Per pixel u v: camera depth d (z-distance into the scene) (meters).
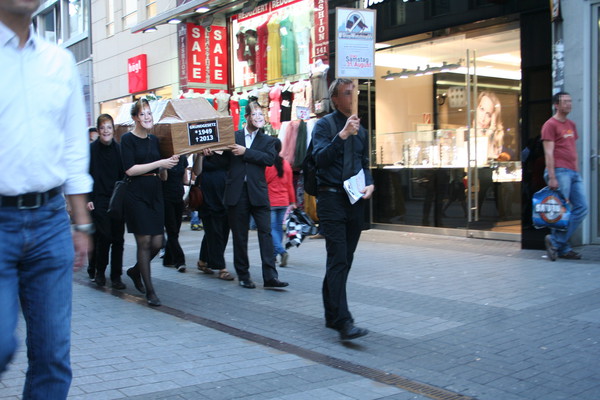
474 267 7.55
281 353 4.54
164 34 16.53
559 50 8.15
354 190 4.66
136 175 6.10
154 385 3.86
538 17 8.42
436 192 10.78
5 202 2.31
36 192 2.37
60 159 2.47
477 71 10.09
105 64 20.02
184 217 15.87
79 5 22.08
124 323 5.49
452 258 8.30
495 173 9.86
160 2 16.80
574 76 8.12
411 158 11.23
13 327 2.31
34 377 2.47
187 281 7.50
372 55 5.43
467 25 9.66
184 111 6.48
